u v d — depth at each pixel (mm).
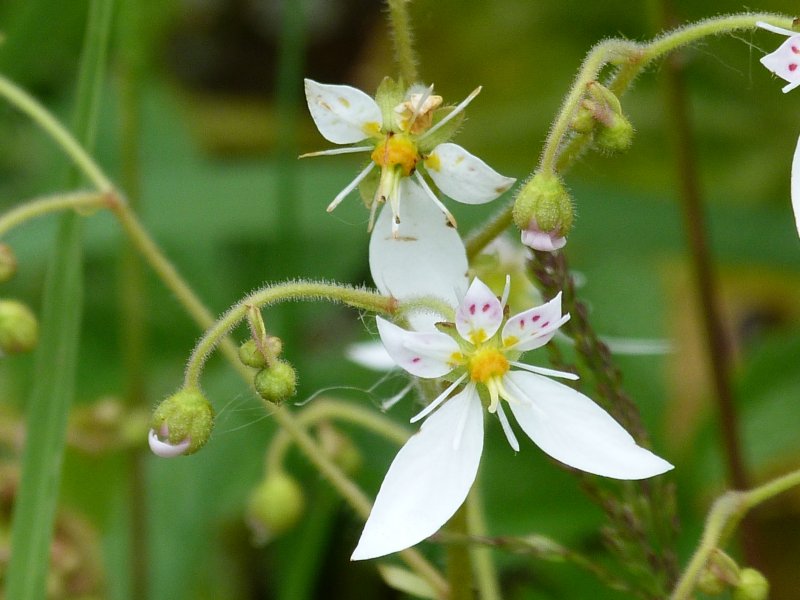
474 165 138
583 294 218
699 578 138
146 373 216
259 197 218
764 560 185
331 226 214
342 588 206
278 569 205
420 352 134
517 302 162
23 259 215
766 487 138
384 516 130
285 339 201
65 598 198
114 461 207
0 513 190
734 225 212
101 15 163
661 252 229
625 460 131
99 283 239
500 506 198
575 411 134
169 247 234
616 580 150
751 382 206
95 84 163
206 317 159
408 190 141
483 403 136
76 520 199
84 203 157
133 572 196
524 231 133
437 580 155
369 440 207
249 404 209
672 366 222
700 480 198
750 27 134
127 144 200
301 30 199
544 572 192
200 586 210
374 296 136
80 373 233
